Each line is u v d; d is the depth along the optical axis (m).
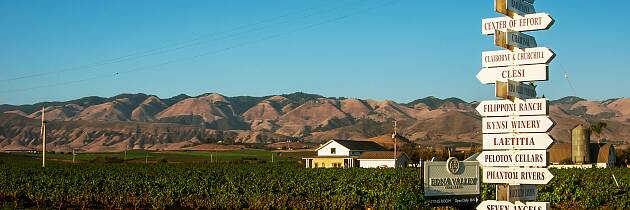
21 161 122.00
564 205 39.16
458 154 109.06
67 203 45.97
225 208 41.97
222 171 72.94
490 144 14.98
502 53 14.86
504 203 14.70
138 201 43.00
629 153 111.94
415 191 25.64
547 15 14.31
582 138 96.44
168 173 66.25
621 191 43.78
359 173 64.94
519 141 14.59
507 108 14.78
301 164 114.62
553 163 97.44
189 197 43.22
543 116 14.29
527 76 14.50
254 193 42.53
